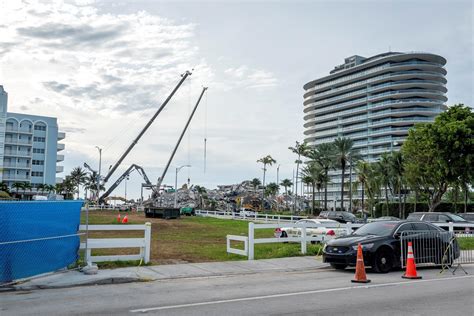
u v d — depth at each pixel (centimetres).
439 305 941
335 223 1997
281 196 17475
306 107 17462
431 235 1590
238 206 16288
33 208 1164
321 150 8256
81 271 1312
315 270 1546
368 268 1586
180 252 1934
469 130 4766
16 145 11075
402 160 7488
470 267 1670
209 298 1002
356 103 15162
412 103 13738
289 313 853
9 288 1084
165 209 6656
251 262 1648
